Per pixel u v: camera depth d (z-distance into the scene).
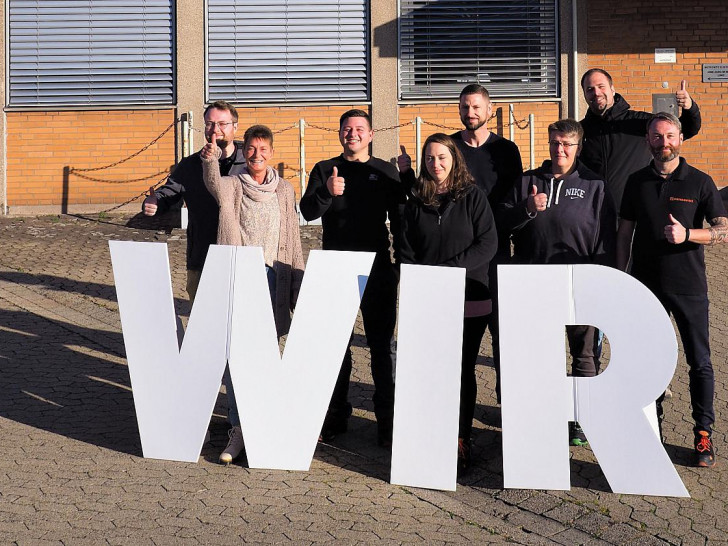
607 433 4.80
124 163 13.34
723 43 13.29
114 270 5.23
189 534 4.32
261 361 5.11
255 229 5.40
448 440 4.89
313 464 5.23
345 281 5.06
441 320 4.88
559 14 13.38
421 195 5.14
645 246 5.17
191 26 13.22
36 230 12.09
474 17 13.40
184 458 5.22
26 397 6.18
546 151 13.55
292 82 13.38
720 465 5.16
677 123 5.08
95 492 4.78
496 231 5.19
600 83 5.92
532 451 4.86
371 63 13.36
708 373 5.13
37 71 13.23
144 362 5.24
